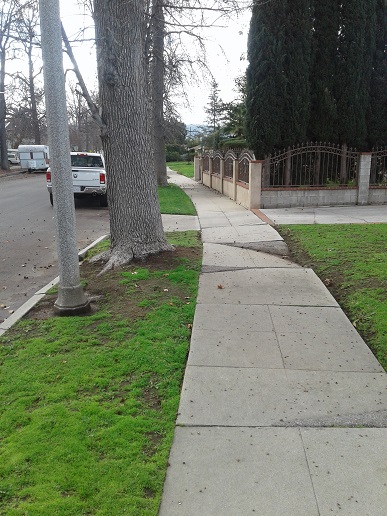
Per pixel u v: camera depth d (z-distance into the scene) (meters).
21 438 3.21
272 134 14.17
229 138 37.06
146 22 7.69
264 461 3.03
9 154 57.28
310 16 13.99
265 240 9.43
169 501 2.69
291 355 4.53
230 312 5.62
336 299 6.12
